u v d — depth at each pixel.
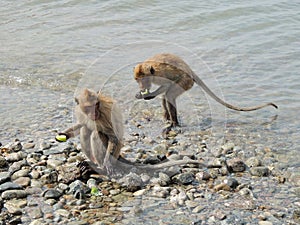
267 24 6.24
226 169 4.00
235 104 4.83
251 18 6.39
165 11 6.66
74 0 7.24
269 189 3.84
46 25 6.46
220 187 3.83
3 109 4.82
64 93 5.10
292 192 3.81
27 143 4.31
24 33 6.28
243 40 5.91
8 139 4.39
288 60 5.46
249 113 4.72
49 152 4.19
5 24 6.52
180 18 6.46
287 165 4.09
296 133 4.47
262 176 3.96
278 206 3.69
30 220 3.58
